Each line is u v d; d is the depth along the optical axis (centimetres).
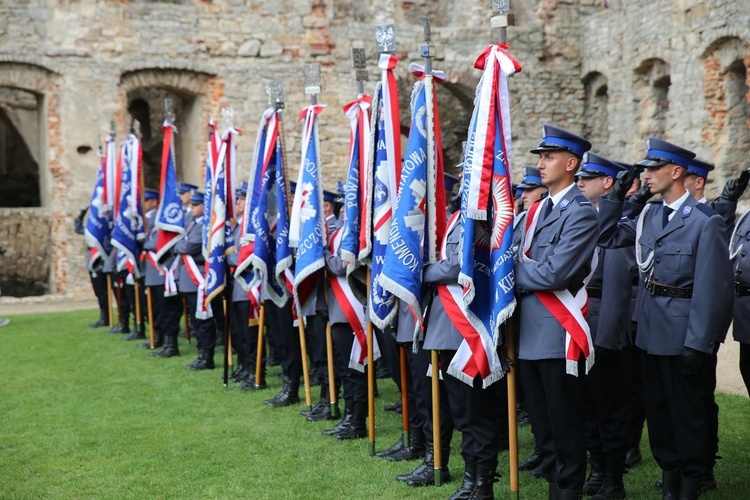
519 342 413
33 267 1573
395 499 455
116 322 1218
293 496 466
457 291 443
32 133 1994
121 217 1024
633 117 1530
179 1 1673
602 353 452
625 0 1552
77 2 1528
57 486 497
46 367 857
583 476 403
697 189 475
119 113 1565
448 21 1858
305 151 612
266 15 1628
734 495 445
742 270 484
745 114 1284
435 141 499
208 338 841
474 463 444
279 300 658
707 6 1281
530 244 421
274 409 667
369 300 518
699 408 409
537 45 1744
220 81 1611
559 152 411
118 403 697
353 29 1680
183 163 1747
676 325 409
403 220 472
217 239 759
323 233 599
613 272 456
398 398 700
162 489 488
